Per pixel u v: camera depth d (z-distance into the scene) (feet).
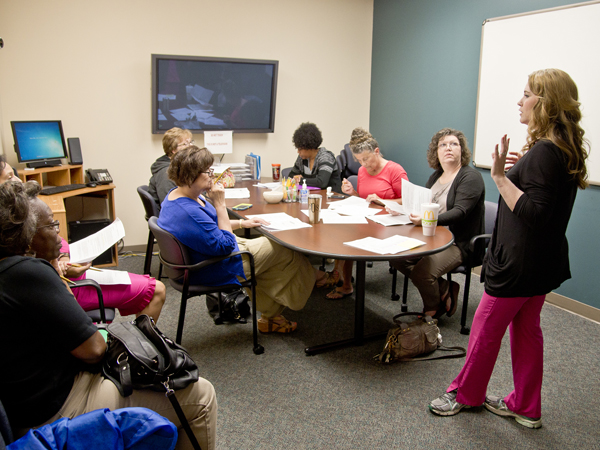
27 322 3.28
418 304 9.55
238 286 7.13
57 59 12.25
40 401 3.40
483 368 5.61
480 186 7.80
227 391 6.46
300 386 6.58
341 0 14.92
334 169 11.85
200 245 6.48
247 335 8.21
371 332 8.28
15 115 12.12
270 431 5.62
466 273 7.98
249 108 14.29
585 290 9.09
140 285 6.42
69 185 11.72
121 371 3.63
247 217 8.11
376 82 15.55
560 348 7.72
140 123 13.35
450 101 12.34
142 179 13.71
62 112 12.55
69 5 12.07
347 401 6.22
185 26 13.23
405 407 6.08
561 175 4.62
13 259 3.29
